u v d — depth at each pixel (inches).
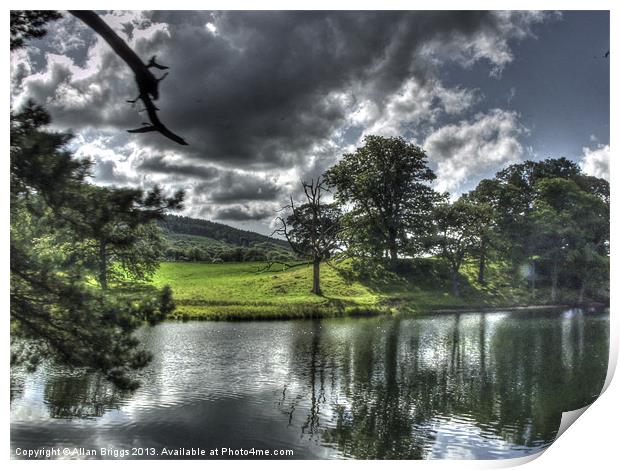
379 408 405.4
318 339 621.6
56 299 312.8
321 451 330.0
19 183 311.4
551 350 526.0
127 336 327.6
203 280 708.0
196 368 477.4
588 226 613.3
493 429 371.9
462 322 651.5
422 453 331.3
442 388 445.1
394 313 708.7
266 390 431.8
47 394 394.3
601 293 620.1
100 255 346.6
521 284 650.8
